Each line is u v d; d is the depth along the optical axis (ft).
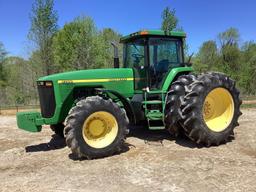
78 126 20.76
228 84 24.03
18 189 16.43
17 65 120.26
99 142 21.54
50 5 81.41
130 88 25.04
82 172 18.72
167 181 16.75
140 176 17.63
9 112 51.80
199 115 22.47
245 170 17.90
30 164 20.84
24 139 28.50
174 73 24.95
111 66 96.99
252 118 35.35
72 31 92.73
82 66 93.61
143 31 24.70
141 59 25.46
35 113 22.86
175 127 23.81
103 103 21.57
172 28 61.93
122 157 21.29
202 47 149.69
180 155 21.03
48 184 16.98
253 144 23.41
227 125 23.84
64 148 24.50
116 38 104.47
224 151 21.85
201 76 23.56
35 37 83.66
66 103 23.34
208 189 15.53
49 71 89.66
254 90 127.44
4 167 20.44
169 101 23.47
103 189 16.05
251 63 137.39
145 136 27.04
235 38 143.74
